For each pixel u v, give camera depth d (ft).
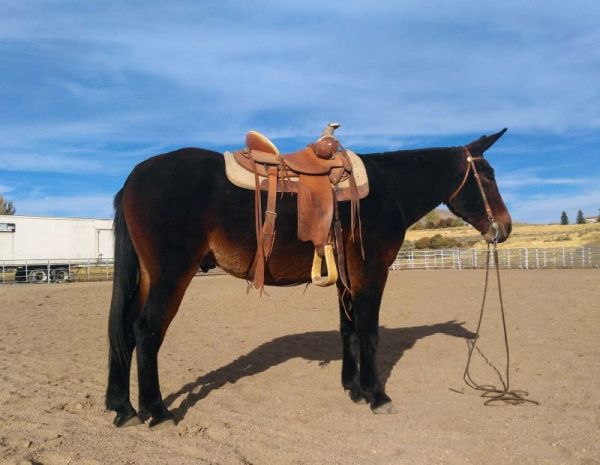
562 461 10.25
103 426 12.99
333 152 14.21
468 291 46.73
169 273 12.62
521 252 107.24
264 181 13.28
